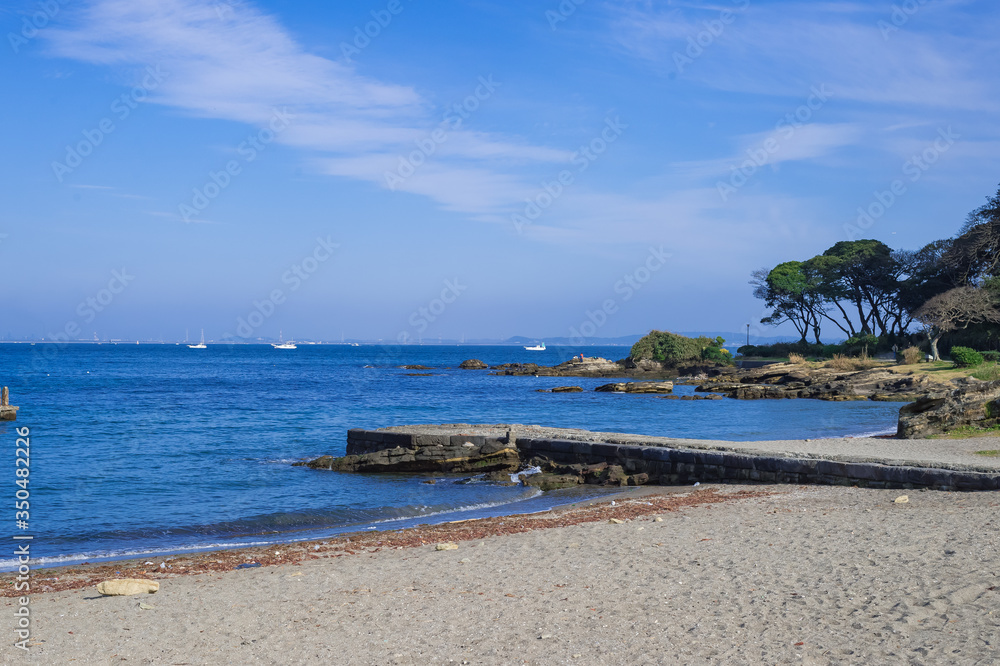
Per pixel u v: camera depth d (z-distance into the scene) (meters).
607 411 53.09
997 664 6.09
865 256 97.00
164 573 12.02
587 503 19.17
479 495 22.00
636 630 7.54
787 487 19.69
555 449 25.78
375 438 28.16
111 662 7.32
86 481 24.44
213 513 19.38
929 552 10.28
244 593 10.10
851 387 64.81
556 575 10.26
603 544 12.43
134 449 32.66
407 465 26.25
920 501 15.84
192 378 99.38
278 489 23.16
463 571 10.87
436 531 15.16
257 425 43.12
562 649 7.07
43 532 17.08
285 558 12.96
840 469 19.45
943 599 7.95
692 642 7.07
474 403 61.00
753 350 106.00
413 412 52.25
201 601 9.70
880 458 19.75
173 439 36.38
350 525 17.98
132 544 15.92
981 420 26.45
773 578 9.38
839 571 9.51
